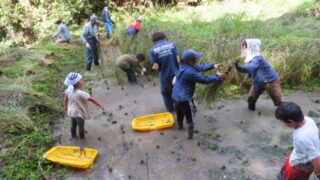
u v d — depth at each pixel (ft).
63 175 14.51
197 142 16.28
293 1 39.99
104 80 25.41
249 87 21.35
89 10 47.47
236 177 13.70
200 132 17.13
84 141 17.08
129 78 24.38
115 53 31.50
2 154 15.64
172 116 18.37
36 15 44.21
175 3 51.13
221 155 15.19
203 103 19.43
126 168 14.79
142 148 16.17
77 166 14.79
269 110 18.89
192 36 29.76
